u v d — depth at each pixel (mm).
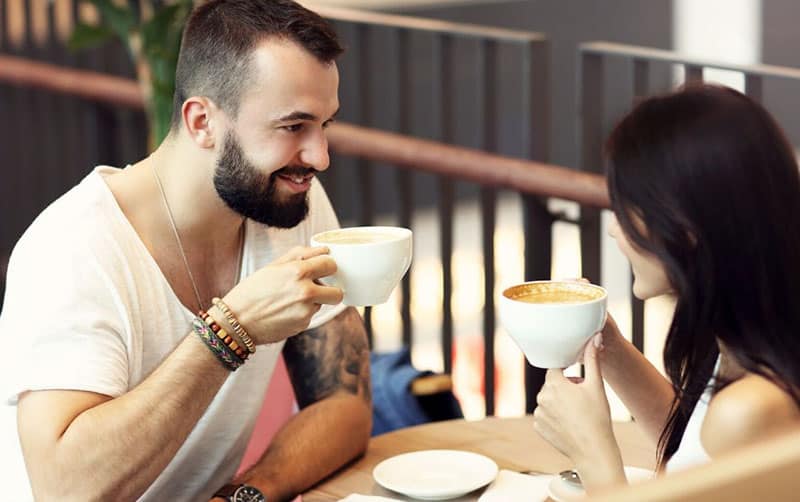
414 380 2637
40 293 1753
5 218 5141
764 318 1374
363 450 2051
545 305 1487
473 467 1882
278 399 2490
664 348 1508
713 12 7551
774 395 1353
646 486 620
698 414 1481
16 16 5266
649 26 7492
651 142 1382
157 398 1684
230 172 1817
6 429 1803
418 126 6926
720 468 621
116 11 3867
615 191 1424
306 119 1771
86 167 5152
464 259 6586
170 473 1996
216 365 1702
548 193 2801
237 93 1770
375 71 6684
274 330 1688
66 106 5270
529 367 3098
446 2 6875
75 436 1676
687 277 1395
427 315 5871
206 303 1968
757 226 1357
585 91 2885
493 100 3215
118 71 4941
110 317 1783
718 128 1354
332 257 1643
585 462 1527
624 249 1481
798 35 7605
